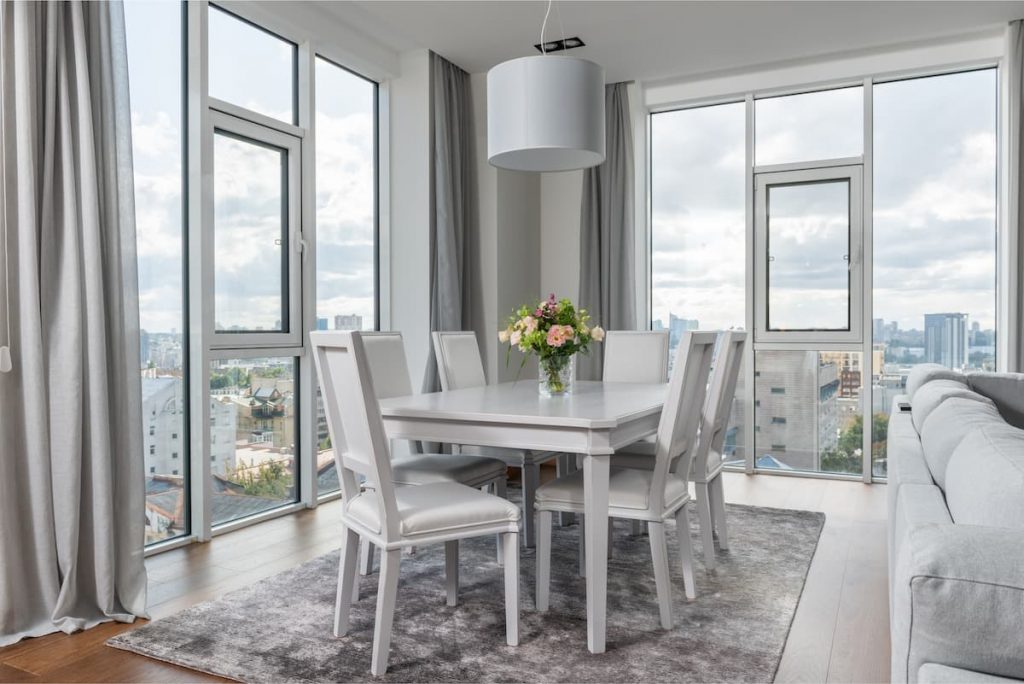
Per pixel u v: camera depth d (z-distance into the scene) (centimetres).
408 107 483
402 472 296
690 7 409
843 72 486
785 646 232
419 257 480
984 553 89
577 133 294
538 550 258
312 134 420
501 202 523
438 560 317
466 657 222
